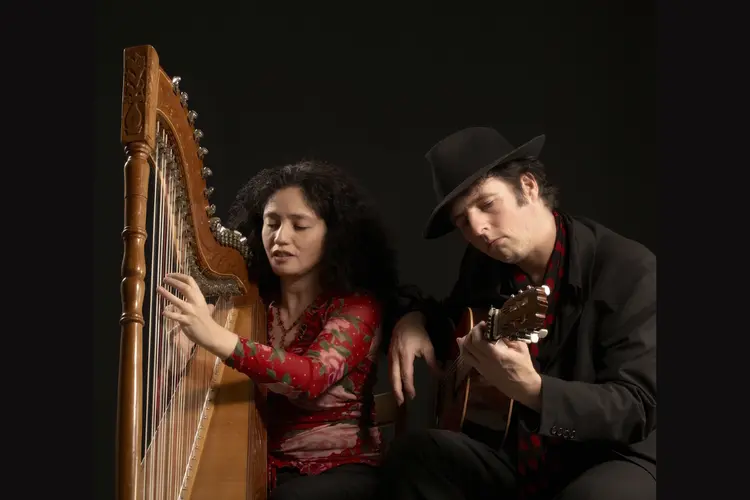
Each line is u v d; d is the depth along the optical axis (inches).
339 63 156.3
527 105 153.2
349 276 105.7
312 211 104.1
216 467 84.5
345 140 154.9
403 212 153.7
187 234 86.2
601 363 89.4
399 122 155.3
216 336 86.7
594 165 150.6
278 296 109.7
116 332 146.9
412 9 156.6
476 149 95.6
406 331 100.7
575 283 91.0
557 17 154.1
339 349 97.8
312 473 98.1
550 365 91.9
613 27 152.9
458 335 97.4
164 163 77.7
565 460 90.2
